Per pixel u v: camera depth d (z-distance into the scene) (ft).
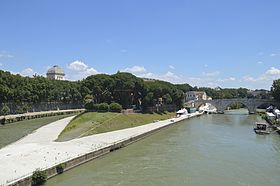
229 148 289.12
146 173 202.69
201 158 246.68
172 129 443.32
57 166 195.52
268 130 403.13
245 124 514.27
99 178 190.70
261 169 214.07
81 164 223.30
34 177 172.24
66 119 498.69
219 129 441.27
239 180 189.06
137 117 485.15
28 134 337.11
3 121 455.22
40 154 219.41
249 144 311.47
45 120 521.65
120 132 363.97
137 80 554.87
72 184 178.19
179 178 192.44
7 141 300.20
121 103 531.91
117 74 555.28
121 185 178.19
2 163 191.62
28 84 589.32
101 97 524.11
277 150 279.90
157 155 257.55
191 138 352.28
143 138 353.31
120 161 235.40
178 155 257.34
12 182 155.94
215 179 190.90
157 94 622.13
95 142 285.23
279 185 180.45
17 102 560.61
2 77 520.01
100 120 403.75
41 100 640.58
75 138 305.73
